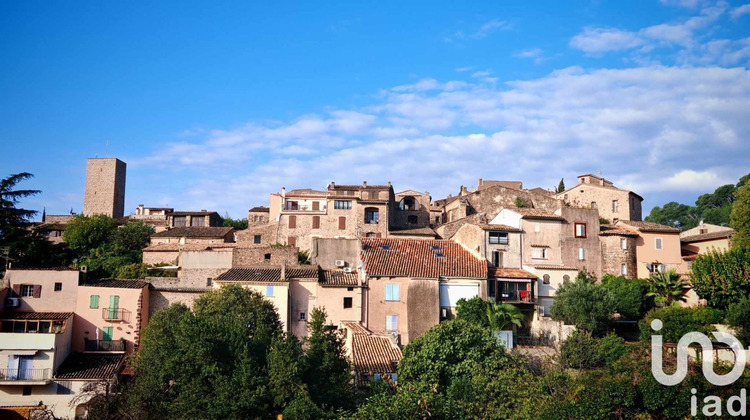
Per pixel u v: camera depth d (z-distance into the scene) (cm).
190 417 3975
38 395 5353
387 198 9200
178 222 10506
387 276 6097
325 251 6788
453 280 6194
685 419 3850
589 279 6762
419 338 4916
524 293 6438
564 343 5472
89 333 5981
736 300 5869
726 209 12319
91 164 12888
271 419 3975
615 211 9988
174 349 4291
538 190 11262
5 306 5938
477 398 4325
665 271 7125
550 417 3944
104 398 4712
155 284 6506
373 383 4416
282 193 9731
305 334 5962
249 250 6888
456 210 9444
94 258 8419
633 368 4097
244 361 4134
